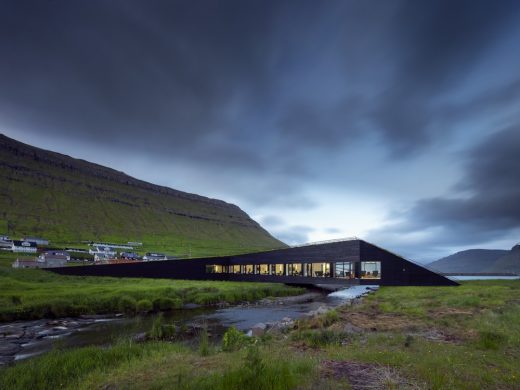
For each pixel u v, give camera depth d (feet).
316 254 235.20
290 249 255.50
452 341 51.24
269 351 44.75
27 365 40.78
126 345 51.49
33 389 34.30
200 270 284.61
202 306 150.30
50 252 483.51
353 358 38.29
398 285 195.83
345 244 214.69
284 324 85.51
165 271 273.13
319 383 27.99
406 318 78.23
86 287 174.91
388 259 199.82
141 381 32.24
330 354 41.86
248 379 27.25
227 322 107.45
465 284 192.54
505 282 203.21
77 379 35.70
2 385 34.94
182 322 106.63
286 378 27.43
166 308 138.41
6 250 498.28
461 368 33.30
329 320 76.59
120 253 581.53
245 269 285.84
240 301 170.71
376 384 28.02
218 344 67.72
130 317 118.01
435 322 69.36
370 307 103.30
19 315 110.11
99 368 38.55
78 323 105.81
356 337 55.77
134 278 249.14
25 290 151.53
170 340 74.08
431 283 191.42
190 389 27.73
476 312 81.46
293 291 210.79
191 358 42.09
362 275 202.59
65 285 182.91
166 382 30.50
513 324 59.72
